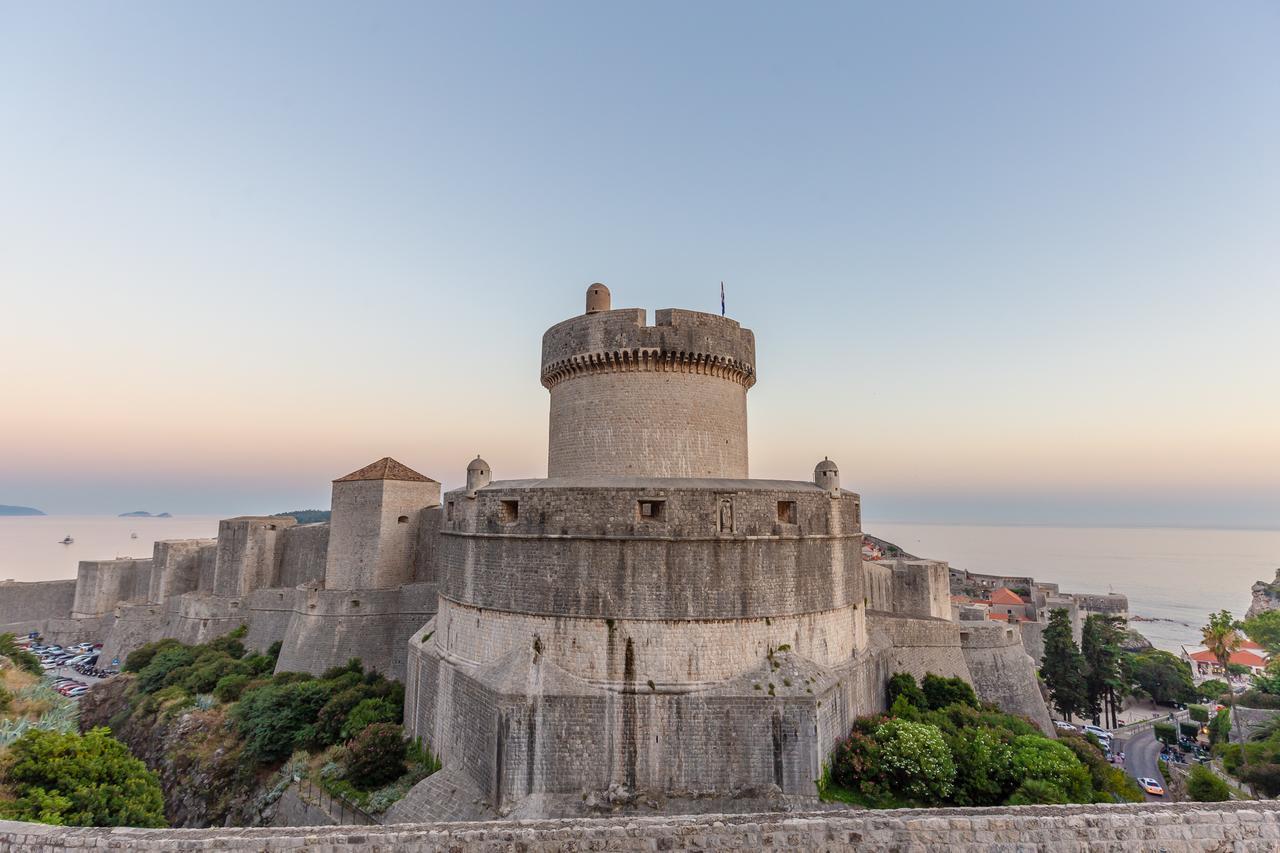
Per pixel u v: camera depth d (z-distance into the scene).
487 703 31.70
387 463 60.94
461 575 37.50
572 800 29.67
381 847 15.81
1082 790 30.34
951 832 15.55
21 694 64.25
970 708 40.88
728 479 36.44
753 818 16.23
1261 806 15.79
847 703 34.78
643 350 38.69
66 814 29.17
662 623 31.73
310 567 71.44
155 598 81.94
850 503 39.88
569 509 33.09
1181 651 155.88
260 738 43.34
